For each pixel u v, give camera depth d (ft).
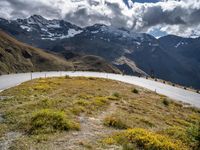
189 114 172.04
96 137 69.51
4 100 128.57
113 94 181.47
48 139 64.18
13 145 59.21
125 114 111.96
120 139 67.05
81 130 75.87
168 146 65.36
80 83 250.57
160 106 176.86
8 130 71.87
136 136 67.97
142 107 149.28
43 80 262.06
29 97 136.56
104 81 313.12
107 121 88.22
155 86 396.37
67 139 65.36
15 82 272.72
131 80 458.50
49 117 78.02
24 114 88.79
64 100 122.62
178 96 305.32
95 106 118.42
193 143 75.31
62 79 292.81
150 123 103.14
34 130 71.00
